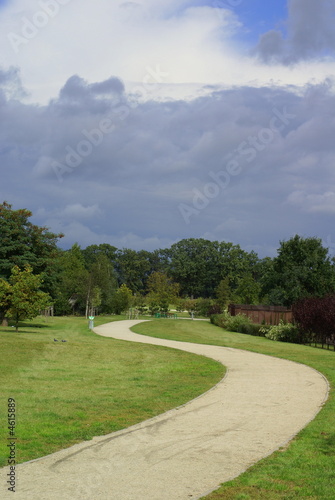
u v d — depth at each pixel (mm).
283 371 17297
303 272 51938
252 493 6016
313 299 32750
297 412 10641
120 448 7898
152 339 31016
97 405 11094
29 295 31812
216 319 51406
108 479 6480
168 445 8094
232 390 13328
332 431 8914
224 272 123750
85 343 25750
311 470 6836
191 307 87938
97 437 8516
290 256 54312
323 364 19734
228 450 7840
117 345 25594
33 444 7992
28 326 39625
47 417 9836
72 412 10336
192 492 6051
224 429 9164
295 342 33344
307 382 14844
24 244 40812
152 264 141125
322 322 30047
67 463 7121
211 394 12711
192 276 126750
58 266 43562
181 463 7176
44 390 12711
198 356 21844
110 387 13523
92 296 68812
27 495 5891
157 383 14383
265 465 7023
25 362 17922
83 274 70250
